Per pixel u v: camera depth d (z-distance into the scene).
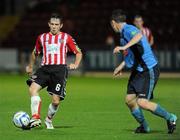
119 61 77.31
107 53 78.00
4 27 101.38
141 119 24.72
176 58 76.31
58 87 25.56
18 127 25.97
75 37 90.12
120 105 38.69
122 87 57.22
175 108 36.78
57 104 25.97
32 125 25.36
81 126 27.64
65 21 91.62
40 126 27.17
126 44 23.34
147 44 23.89
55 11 96.75
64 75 25.62
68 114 33.06
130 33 23.52
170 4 92.69
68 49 26.02
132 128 26.86
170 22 89.75
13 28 100.00
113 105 38.72
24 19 97.69
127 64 24.05
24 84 62.19
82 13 95.06
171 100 42.75
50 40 25.72
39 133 24.97
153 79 23.83
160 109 23.97
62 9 96.06
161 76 75.44
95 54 78.50
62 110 35.38
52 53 25.64
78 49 26.03
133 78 23.94
